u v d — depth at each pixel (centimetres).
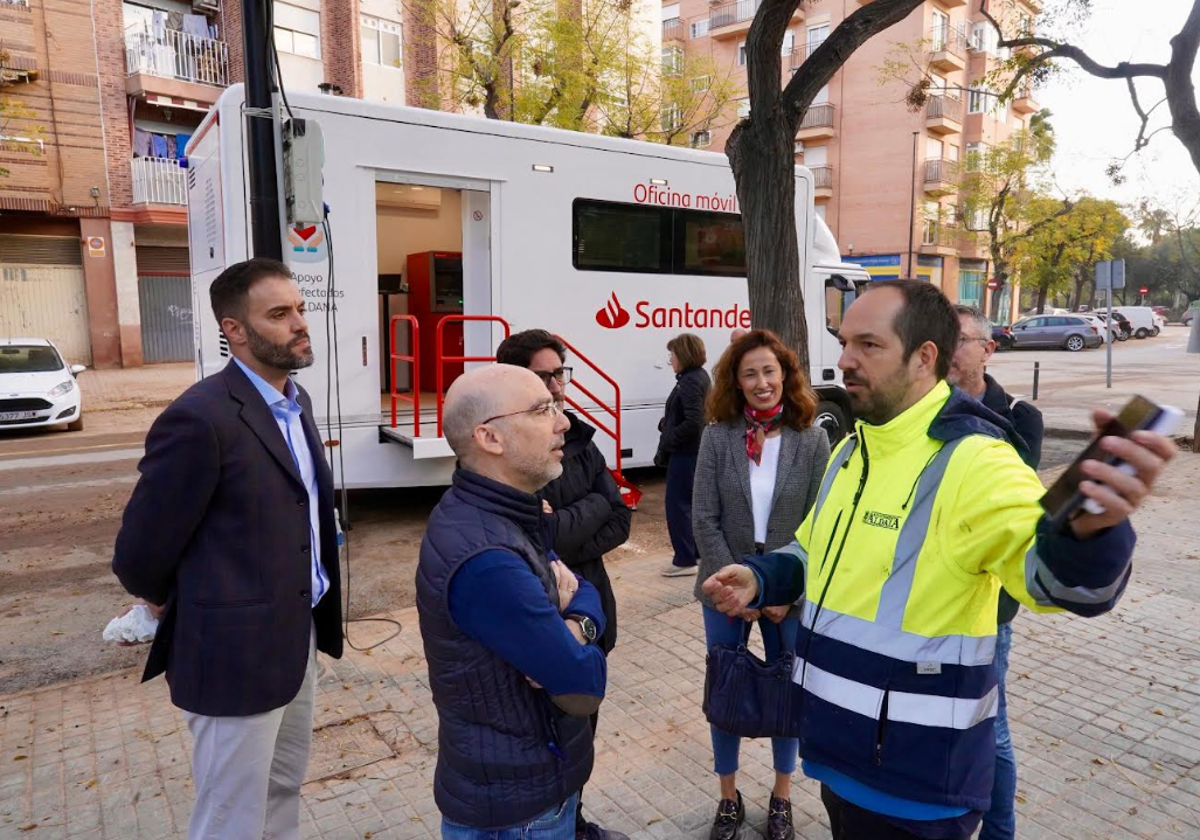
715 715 243
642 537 668
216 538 201
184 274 2073
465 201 688
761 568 191
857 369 164
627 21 1555
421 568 161
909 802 154
